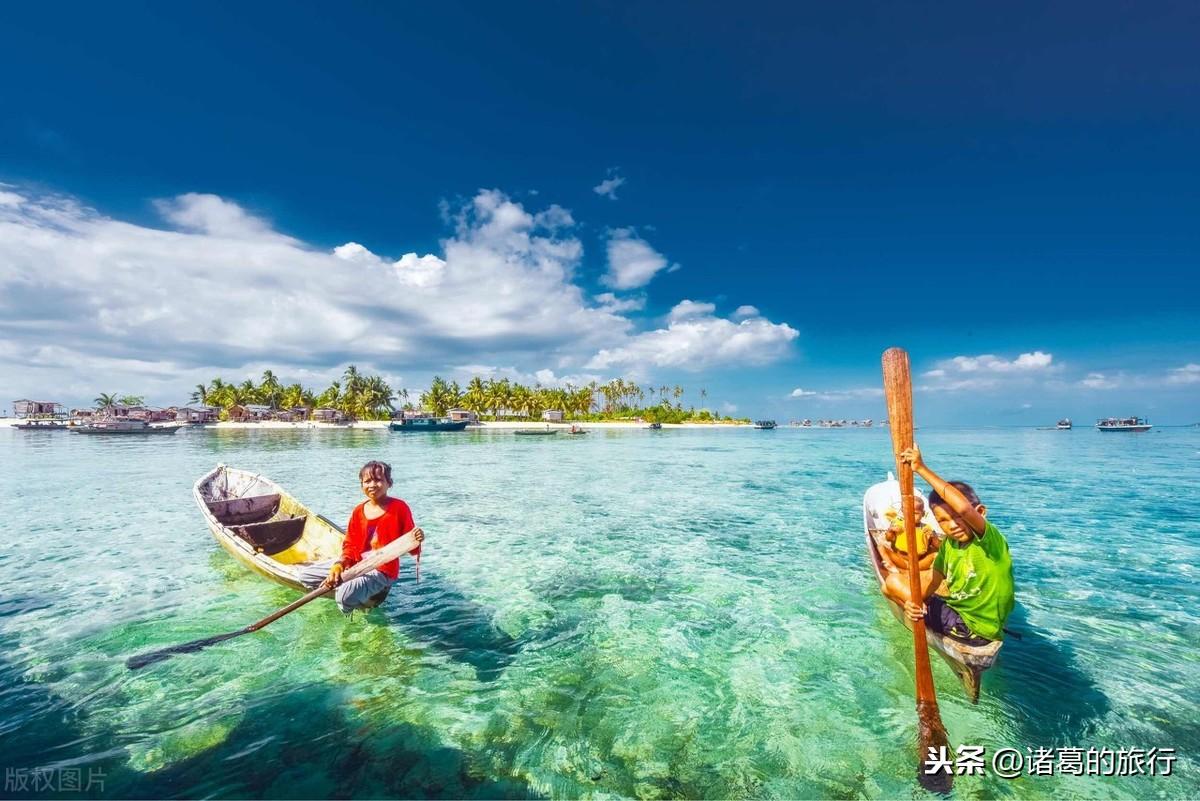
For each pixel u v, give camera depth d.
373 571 5.80
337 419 104.31
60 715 4.46
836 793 3.66
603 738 4.25
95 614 6.68
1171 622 6.43
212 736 4.21
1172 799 3.54
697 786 3.72
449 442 53.22
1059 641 5.89
